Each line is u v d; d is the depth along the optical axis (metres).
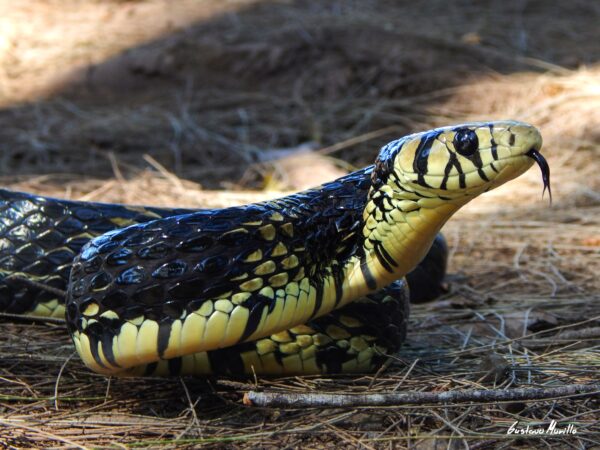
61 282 7.02
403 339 6.32
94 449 4.89
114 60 16.88
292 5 19.12
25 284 7.00
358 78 15.88
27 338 6.71
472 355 6.57
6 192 7.20
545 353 6.48
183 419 5.34
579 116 14.15
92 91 16.39
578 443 4.94
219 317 5.23
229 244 5.27
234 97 15.82
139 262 5.20
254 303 5.31
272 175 13.29
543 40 17.47
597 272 9.02
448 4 19.53
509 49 16.92
